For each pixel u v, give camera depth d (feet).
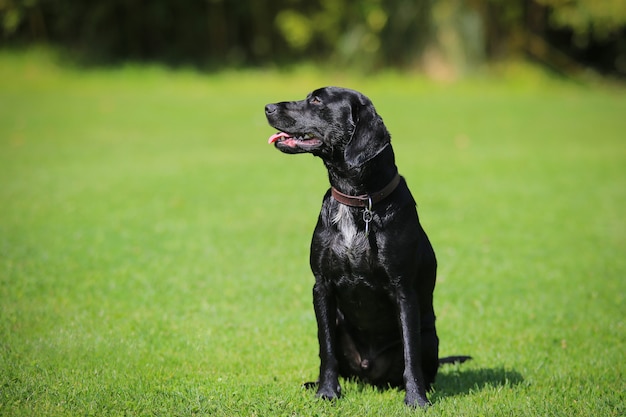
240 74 109.60
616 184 51.62
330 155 18.69
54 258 31.30
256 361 21.85
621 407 17.93
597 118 87.35
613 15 117.29
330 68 114.11
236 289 28.32
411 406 17.63
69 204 41.98
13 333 22.98
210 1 110.93
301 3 116.57
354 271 18.13
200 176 51.80
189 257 32.37
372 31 113.60
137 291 27.68
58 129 70.74
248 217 40.32
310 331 24.58
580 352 22.97
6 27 110.42
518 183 51.34
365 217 17.88
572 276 30.99
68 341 22.43
